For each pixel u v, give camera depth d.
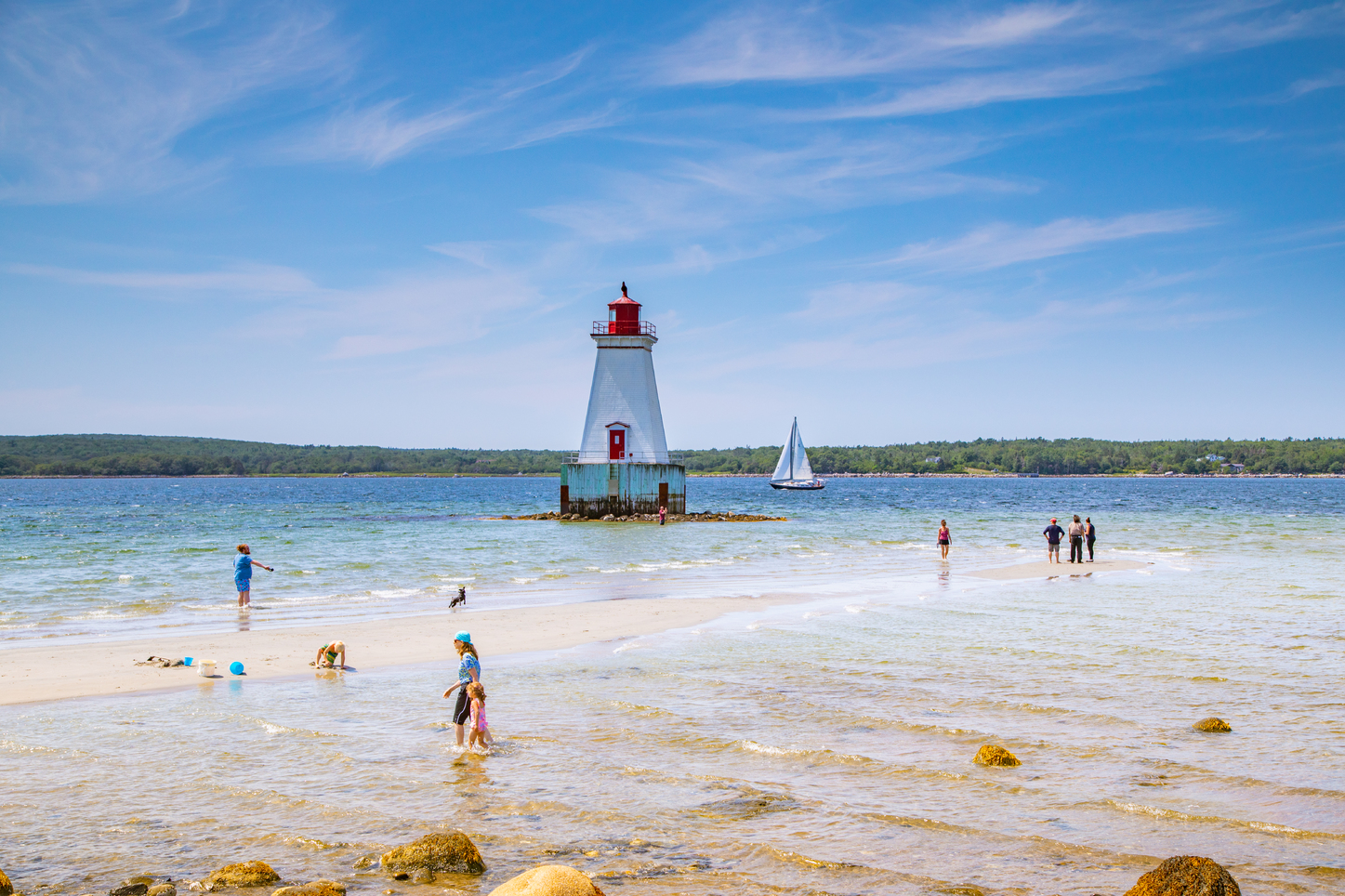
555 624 21.61
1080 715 13.14
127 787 10.16
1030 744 11.77
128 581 31.38
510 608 24.47
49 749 11.50
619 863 8.24
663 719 12.98
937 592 27.59
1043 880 7.91
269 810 9.53
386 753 11.45
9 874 7.94
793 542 49.69
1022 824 9.14
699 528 60.91
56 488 196.12
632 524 62.88
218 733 12.25
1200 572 32.91
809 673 16.02
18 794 9.95
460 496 141.62
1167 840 8.76
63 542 50.19
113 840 8.72
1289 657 17.20
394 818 9.33
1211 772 10.61
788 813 9.45
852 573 33.53
